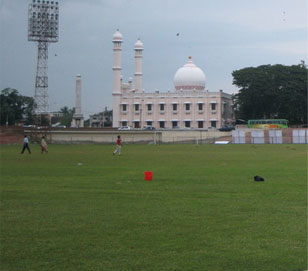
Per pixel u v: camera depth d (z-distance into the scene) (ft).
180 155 202.08
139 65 549.95
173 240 51.26
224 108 530.27
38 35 386.93
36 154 211.00
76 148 278.46
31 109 558.15
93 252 47.42
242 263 44.09
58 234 54.13
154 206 70.33
